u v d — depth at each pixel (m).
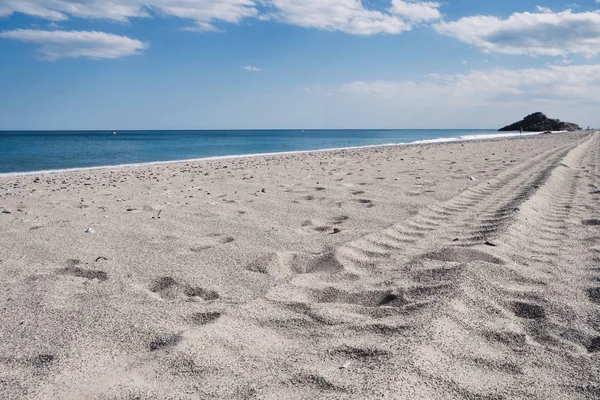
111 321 2.61
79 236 4.66
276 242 4.34
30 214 5.94
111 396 1.88
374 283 3.22
